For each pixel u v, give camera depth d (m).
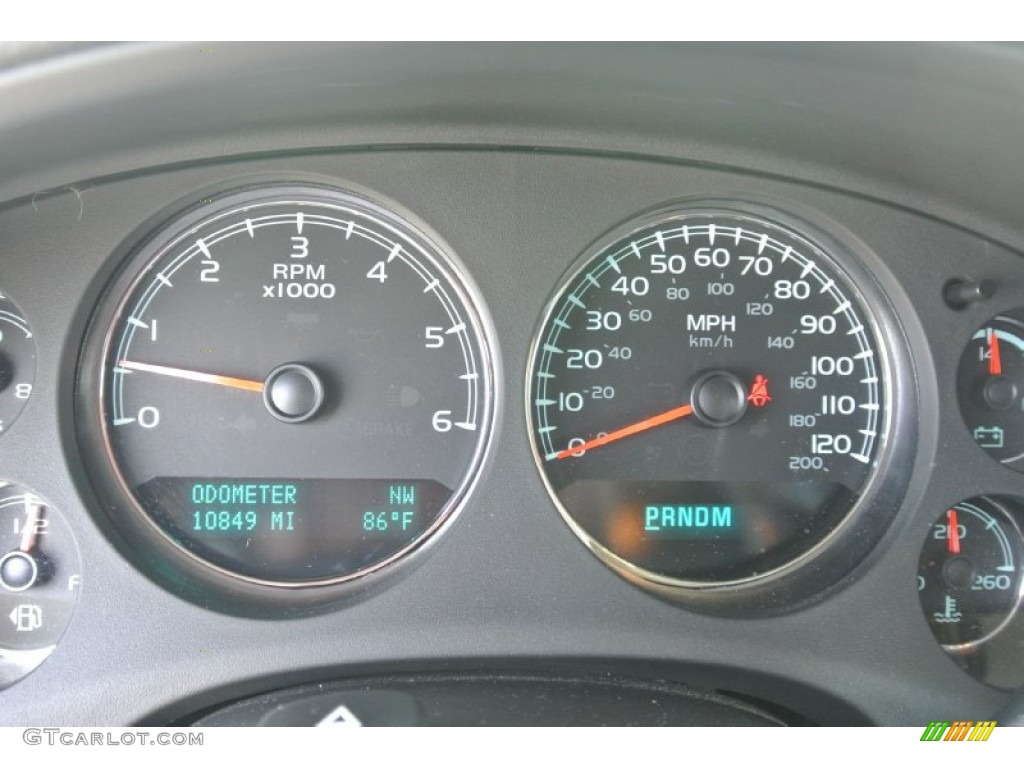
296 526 0.22
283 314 0.22
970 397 0.23
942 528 0.23
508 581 0.21
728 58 0.18
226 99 0.19
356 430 0.22
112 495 0.22
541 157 0.22
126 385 0.22
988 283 0.22
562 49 0.18
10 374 0.22
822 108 0.20
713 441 0.23
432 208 0.22
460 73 0.19
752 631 0.21
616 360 0.23
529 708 0.20
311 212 0.23
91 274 0.21
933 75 0.18
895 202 0.22
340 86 0.19
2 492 0.22
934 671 0.22
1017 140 0.19
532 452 0.22
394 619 0.21
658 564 0.23
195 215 0.22
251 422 0.22
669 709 0.20
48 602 0.22
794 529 0.23
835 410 0.23
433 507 0.23
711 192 0.22
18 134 0.19
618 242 0.23
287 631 0.21
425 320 0.23
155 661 0.21
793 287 0.23
